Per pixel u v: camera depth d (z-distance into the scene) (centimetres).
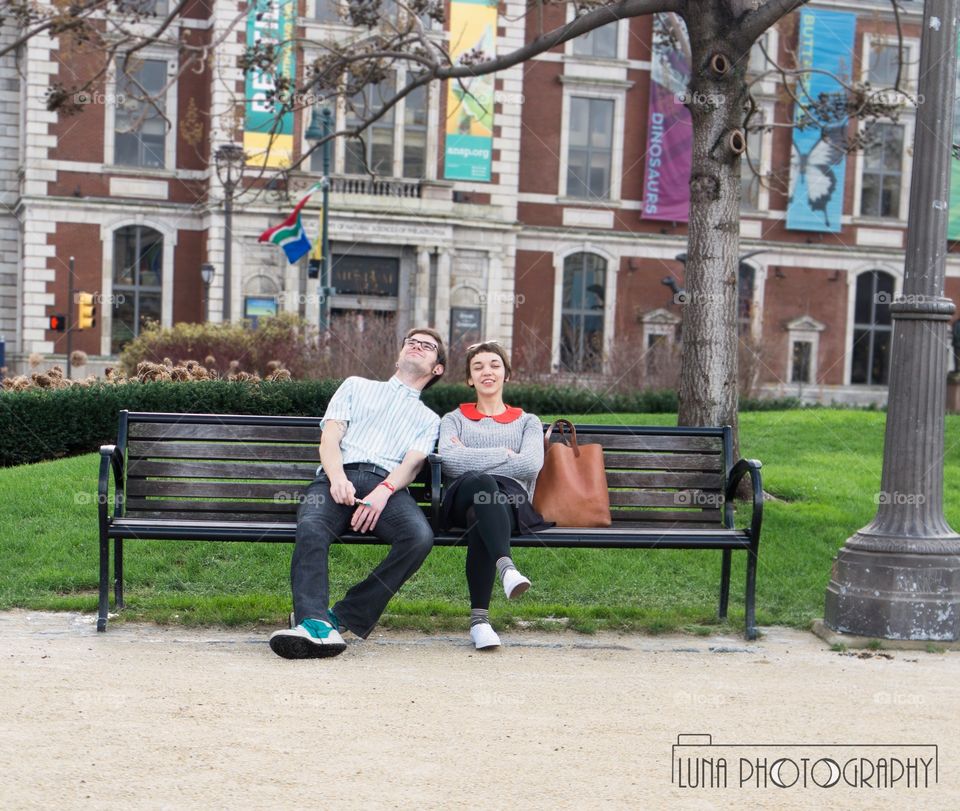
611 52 3744
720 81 922
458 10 3416
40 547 750
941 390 629
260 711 438
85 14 1328
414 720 432
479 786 362
